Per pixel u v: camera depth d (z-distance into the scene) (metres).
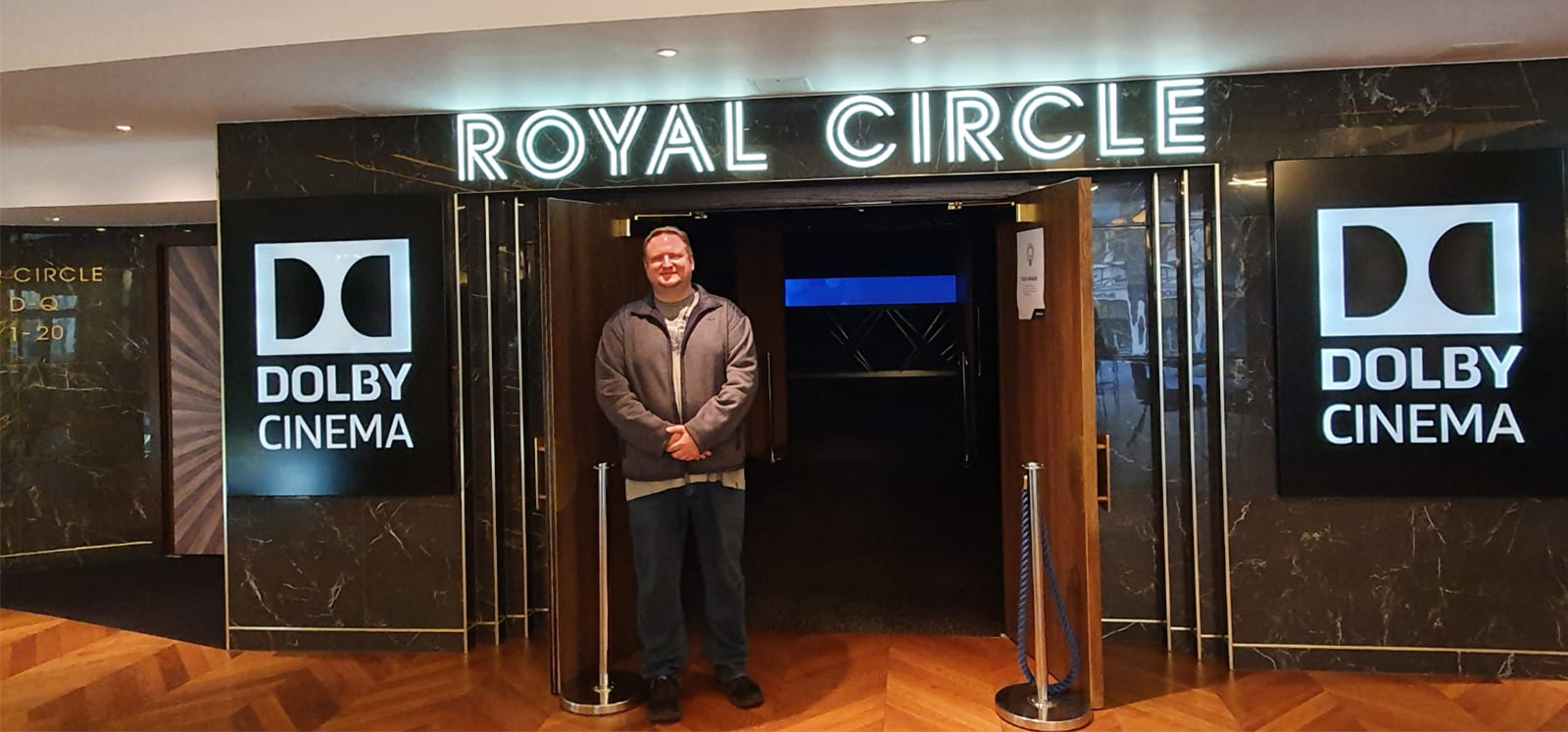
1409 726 3.09
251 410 4.00
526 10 2.92
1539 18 2.98
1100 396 3.80
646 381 3.22
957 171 3.71
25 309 5.58
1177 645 3.76
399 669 3.76
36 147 4.75
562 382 3.36
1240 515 3.62
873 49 3.21
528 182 3.90
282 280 3.97
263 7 3.05
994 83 3.67
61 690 3.59
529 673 3.69
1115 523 3.81
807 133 3.78
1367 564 3.54
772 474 7.96
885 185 3.81
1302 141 3.57
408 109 3.87
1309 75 3.56
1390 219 3.48
